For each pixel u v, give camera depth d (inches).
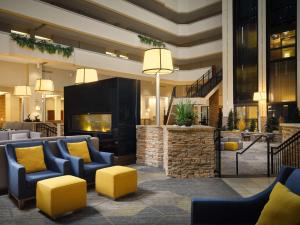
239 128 557.9
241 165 273.0
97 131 287.9
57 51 489.1
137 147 272.1
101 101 280.5
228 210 84.1
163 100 798.5
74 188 135.6
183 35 753.0
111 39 587.2
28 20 502.0
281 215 69.0
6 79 497.7
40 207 135.0
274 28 542.9
